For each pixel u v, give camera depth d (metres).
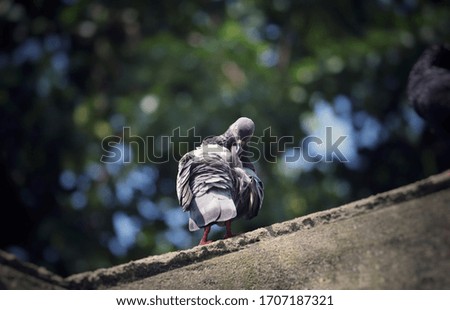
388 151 18.12
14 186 16.19
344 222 6.60
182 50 16.08
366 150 18.12
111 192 15.88
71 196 16.30
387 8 18.08
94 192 15.86
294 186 16.17
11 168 16.22
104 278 6.45
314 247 6.53
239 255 6.68
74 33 16.91
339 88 16.98
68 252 15.56
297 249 6.58
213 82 15.66
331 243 6.50
